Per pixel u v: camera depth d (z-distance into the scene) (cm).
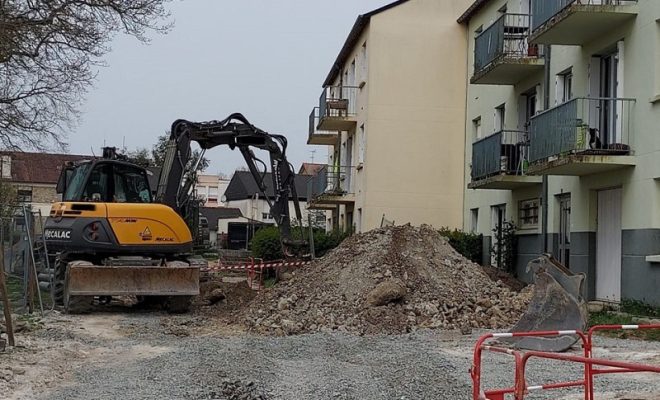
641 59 1499
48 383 917
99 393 859
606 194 1664
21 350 1130
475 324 1439
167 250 1728
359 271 1622
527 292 1605
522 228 2181
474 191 2586
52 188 5966
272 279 2716
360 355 1117
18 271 1777
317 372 977
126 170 1820
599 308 1579
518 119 2219
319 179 3428
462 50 2723
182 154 1820
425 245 1703
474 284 1623
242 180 7631
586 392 686
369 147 2698
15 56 2105
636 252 1491
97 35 2122
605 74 1711
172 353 1140
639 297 1477
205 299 1872
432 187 2705
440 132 2717
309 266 1816
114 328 1454
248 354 1095
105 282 1622
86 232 1673
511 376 932
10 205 3347
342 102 3091
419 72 2717
